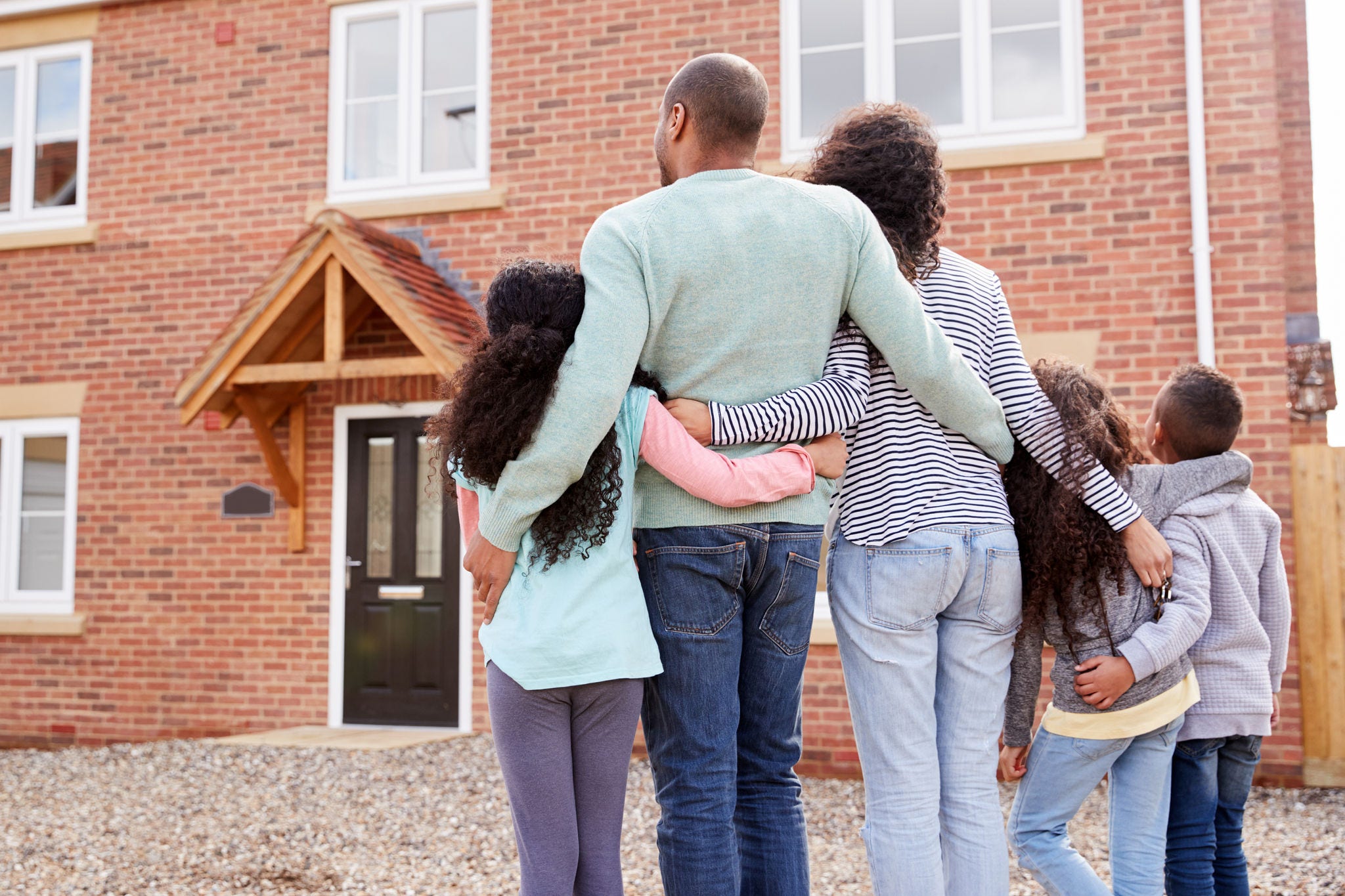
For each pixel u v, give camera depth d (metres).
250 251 7.46
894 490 2.13
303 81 7.45
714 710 1.93
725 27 6.73
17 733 7.58
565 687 1.90
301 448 7.25
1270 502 5.80
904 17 6.52
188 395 6.52
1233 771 2.62
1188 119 6.04
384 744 6.39
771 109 6.62
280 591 7.26
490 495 1.94
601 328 1.86
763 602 2.00
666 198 1.98
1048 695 6.06
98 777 5.95
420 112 7.31
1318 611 5.76
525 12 7.10
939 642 2.22
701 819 1.90
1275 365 5.85
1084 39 6.23
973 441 2.20
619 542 1.94
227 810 5.16
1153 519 2.47
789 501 1.99
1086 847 4.54
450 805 5.17
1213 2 6.05
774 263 1.96
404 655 7.14
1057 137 6.24
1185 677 2.44
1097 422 2.37
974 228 6.30
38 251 7.86
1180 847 2.53
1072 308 6.15
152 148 7.70
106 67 7.84
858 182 2.27
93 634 7.52
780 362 1.99
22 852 4.59
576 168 6.96
